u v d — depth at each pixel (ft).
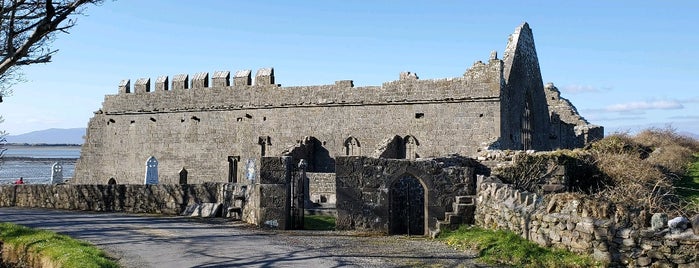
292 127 157.79
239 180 164.04
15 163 627.05
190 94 172.65
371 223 76.07
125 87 183.93
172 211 98.99
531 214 56.13
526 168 80.48
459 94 137.69
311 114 155.53
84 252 56.24
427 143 141.08
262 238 69.26
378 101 147.13
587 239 48.11
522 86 150.30
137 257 56.80
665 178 90.27
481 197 69.82
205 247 62.49
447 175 74.95
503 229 62.03
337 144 151.84
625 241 45.55
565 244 50.93
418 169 75.05
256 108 162.71
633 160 92.79
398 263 52.80
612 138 120.67
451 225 70.95
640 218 45.98
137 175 179.93
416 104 142.92
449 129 138.82
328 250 60.18
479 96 135.23
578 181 84.89
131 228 78.23
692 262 42.50
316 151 154.40
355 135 149.69
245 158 163.22
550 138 168.25
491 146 120.47
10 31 52.26
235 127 165.89
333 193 126.11
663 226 44.42
